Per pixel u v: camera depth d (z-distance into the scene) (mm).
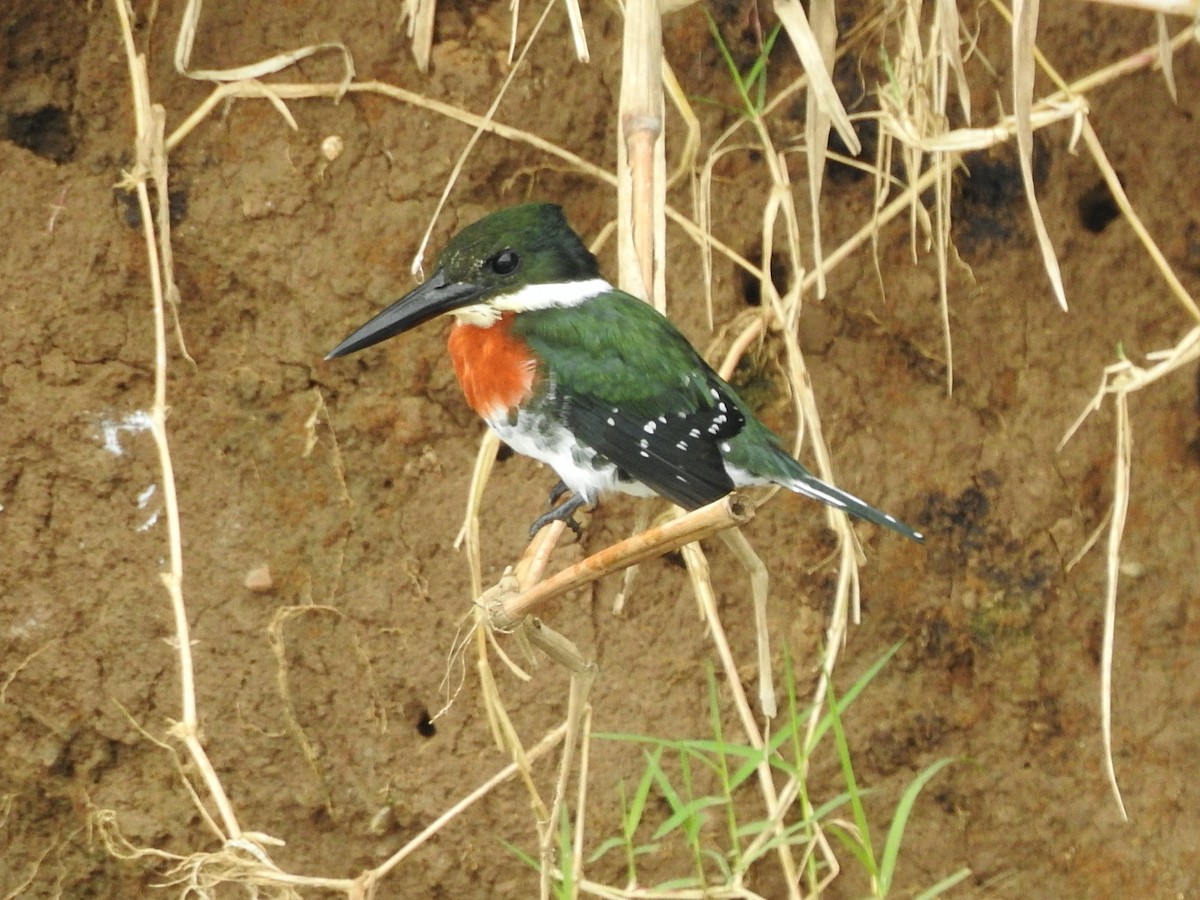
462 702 9062
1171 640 9594
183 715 8609
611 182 9344
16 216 8812
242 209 9008
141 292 8906
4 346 8758
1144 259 9734
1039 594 9633
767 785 8555
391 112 9180
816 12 8648
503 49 9328
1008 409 9734
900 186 9609
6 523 8711
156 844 8789
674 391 7957
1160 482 9688
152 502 8852
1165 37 8586
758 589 8430
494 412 8094
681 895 8836
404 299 8016
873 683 9508
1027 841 9492
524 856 8641
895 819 8180
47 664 8719
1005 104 9719
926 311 9680
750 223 9609
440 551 9125
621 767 9148
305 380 9070
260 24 9109
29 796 8742
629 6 7508
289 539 8992
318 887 8906
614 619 9266
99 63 8984
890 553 9586
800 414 9016
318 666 8961
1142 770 9516
